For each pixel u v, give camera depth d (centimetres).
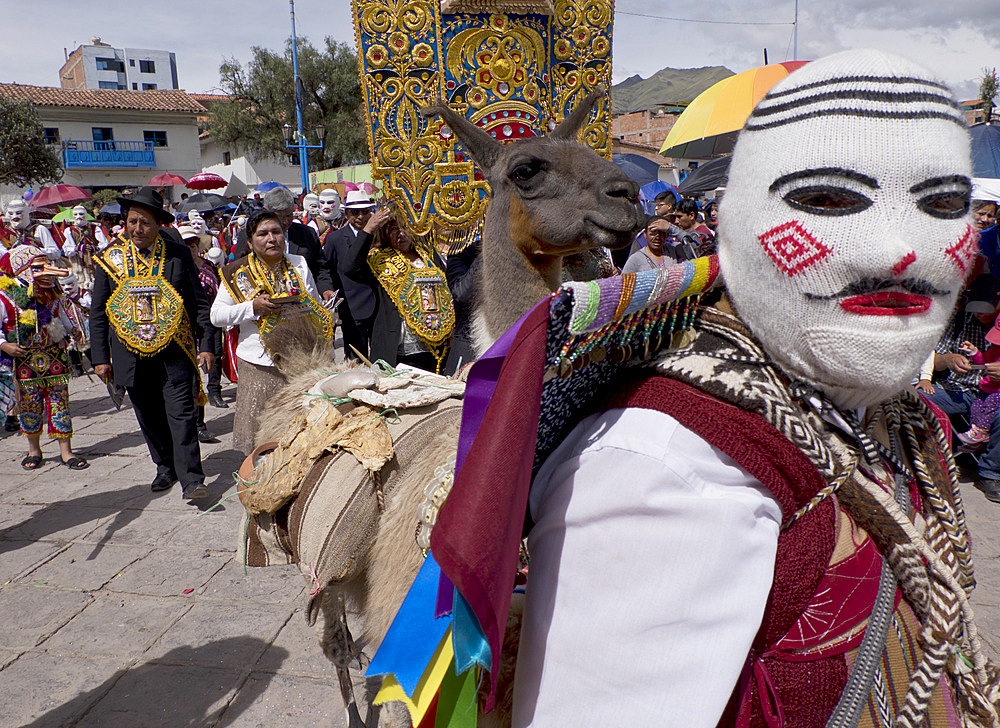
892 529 89
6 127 3338
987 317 461
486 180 218
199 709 273
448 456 170
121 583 371
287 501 193
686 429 83
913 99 80
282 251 427
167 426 505
